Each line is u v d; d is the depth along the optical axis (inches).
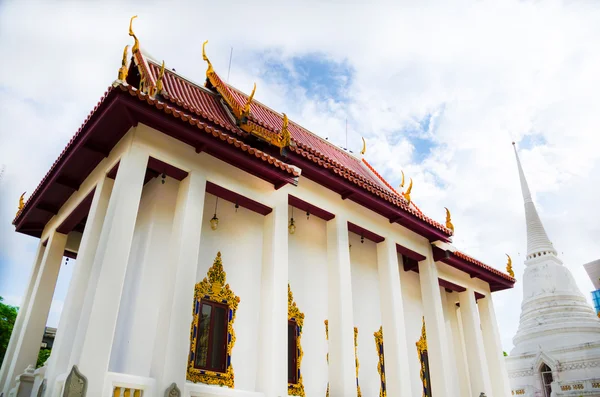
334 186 559.8
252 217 528.7
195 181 437.1
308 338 532.4
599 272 1814.7
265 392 414.3
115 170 438.3
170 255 412.2
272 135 518.0
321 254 589.9
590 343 1035.9
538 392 1075.3
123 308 443.2
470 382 743.1
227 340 457.1
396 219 617.6
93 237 422.3
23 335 531.5
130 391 341.7
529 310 1228.5
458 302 812.6
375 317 622.5
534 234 1360.7
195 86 673.6
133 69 575.2
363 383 566.9
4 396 500.1
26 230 641.6
